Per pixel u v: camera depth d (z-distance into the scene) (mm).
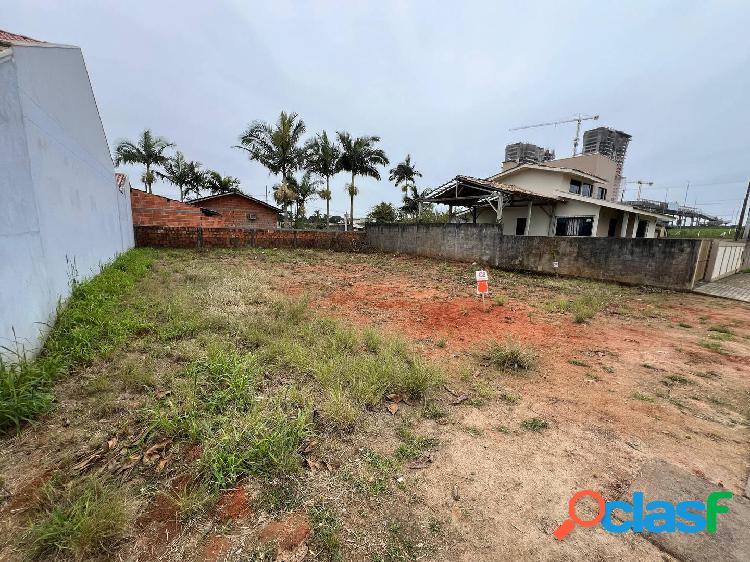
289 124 19891
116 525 1483
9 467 1842
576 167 20547
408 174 27219
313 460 2006
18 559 1359
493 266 11828
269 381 2914
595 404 2777
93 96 6695
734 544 1542
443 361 3576
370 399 2631
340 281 8477
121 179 10750
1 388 2186
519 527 1614
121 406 2430
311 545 1483
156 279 6973
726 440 2336
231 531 1533
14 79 3021
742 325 5145
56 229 4020
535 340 4352
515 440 2279
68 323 3541
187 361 3176
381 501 1741
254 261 11609
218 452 1901
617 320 5359
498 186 12961
